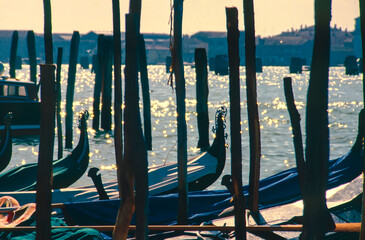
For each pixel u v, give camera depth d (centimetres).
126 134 1023
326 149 855
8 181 2177
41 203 1034
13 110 4044
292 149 4056
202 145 4106
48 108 1012
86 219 1659
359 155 1980
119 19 1834
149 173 2180
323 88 847
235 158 1231
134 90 1010
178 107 1672
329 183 1914
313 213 866
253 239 1457
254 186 1606
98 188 1864
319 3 836
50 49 2528
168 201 1756
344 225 1390
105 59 4606
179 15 1689
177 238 1538
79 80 17312
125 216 1066
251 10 1474
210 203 1817
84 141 2492
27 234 1435
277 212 1667
